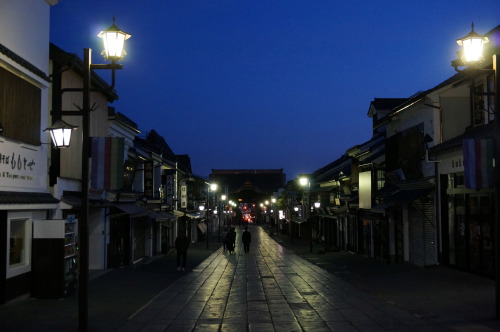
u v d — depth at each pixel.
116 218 25.39
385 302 15.03
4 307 13.59
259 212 128.62
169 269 26.19
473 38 11.01
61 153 17.50
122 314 13.18
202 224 61.28
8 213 13.95
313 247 45.91
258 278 22.52
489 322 11.31
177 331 11.32
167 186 38.91
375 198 28.72
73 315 12.55
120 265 26.06
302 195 52.62
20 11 14.70
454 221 19.73
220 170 126.88
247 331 11.36
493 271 16.72
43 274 14.96
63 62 17.47
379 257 29.48
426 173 22.16
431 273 19.45
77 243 17.50
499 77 11.43
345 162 41.00
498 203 11.42
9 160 13.84
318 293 17.53
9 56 13.33
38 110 15.79
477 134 17.25
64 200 17.34
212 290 18.38
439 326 11.22
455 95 21.11
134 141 32.00
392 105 34.19
